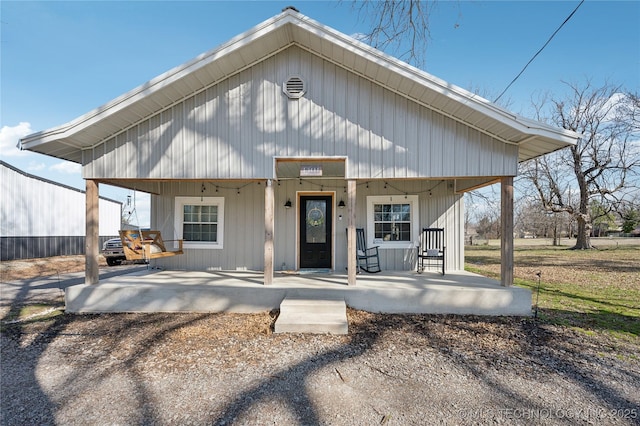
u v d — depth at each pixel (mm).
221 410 2773
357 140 6086
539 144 5852
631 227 33156
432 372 3537
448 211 8031
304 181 8133
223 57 5633
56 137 5586
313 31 5477
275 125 6145
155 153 6184
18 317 5840
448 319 5473
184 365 3699
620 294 7738
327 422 2602
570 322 5340
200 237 8273
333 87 6117
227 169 6148
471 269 11594
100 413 2738
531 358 3914
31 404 2893
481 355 4004
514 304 5723
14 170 14703
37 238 15695
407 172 6012
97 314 5934
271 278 6168
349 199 6137
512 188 5941
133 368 3633
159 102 5973
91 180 6273
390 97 6066
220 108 6184
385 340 4508
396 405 2871
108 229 20250
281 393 3068
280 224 8102
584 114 19062
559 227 31078
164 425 2553
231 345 4305
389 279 6730
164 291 6039
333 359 3869
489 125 5711
